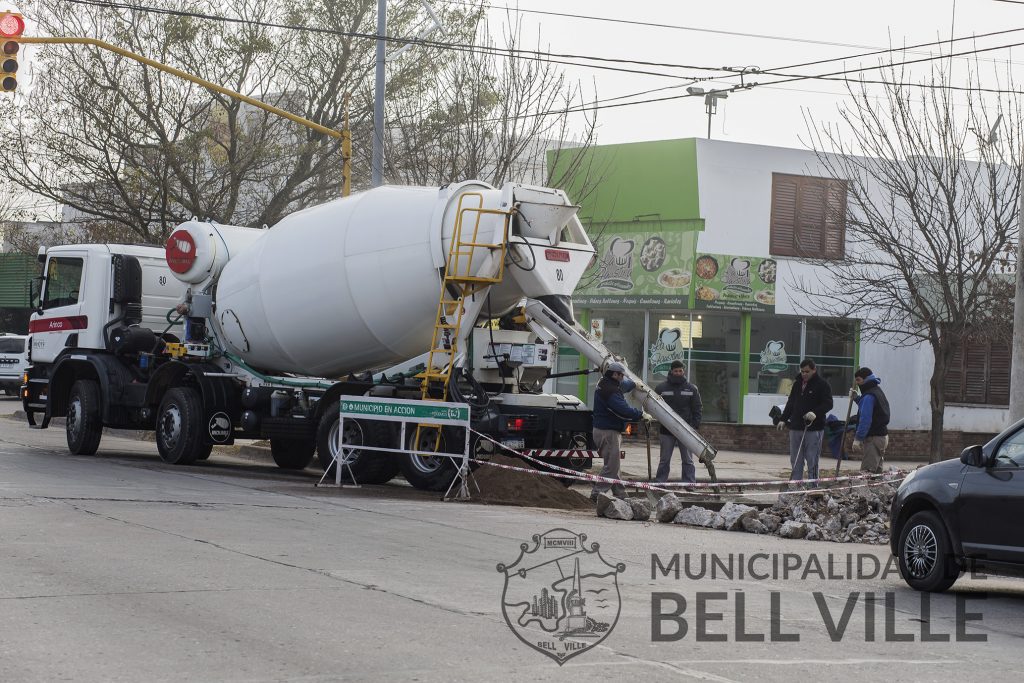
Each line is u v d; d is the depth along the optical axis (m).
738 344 39.22
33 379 25.50
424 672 7.41
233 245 22.56
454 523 14.75
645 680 7.42
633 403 19.39
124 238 42.09
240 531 13.21
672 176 38.25
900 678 7.79
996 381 41.66
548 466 18.67
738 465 29.56
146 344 23.52
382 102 26.23
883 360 40.91
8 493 15.77
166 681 6.98
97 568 10.55
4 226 53.09
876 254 38.25
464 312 18.67
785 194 38.91
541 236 18.78
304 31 34.44
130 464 22.03
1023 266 17.69
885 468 27.39
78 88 32.59
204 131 32.94
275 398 21.45
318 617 8.88
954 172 29.11
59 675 7.04
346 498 17.22
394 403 18.48
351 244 19.78
